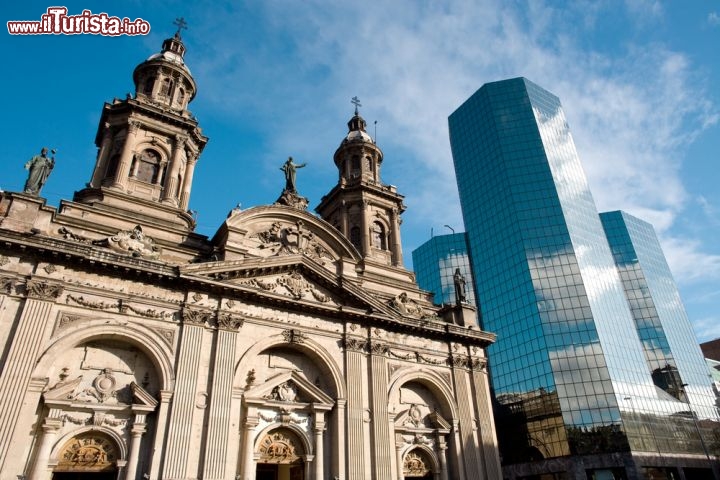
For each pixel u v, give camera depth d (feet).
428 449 126.41
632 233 357.00
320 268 126.41
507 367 248.11
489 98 320.50
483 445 132.16
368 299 130.31
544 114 314.14
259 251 127.34
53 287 95.50
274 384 112.16
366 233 167.43
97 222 120.26
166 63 163.43
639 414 220.23
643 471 203.62
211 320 109.29
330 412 116.98
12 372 86.38
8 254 95.40
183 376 100.73
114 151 143.84
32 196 104.17
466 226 305.73
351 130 204.44
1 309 90.58
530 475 218.38
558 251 259.80
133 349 102.53
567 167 296.92
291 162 155.94
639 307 323.98
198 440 97.35
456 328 143.33
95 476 93.25
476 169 309.22
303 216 139.44
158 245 119.44
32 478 83.66
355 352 124.36
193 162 155.94
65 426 90.58
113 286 102.58
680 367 302.25
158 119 149.89
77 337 95.14
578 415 215.31
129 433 94.89
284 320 118.83
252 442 104.47
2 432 82.12
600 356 228.43
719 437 254.68
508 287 263.49
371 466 113.09
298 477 111.24
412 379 131.75
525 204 276.00
